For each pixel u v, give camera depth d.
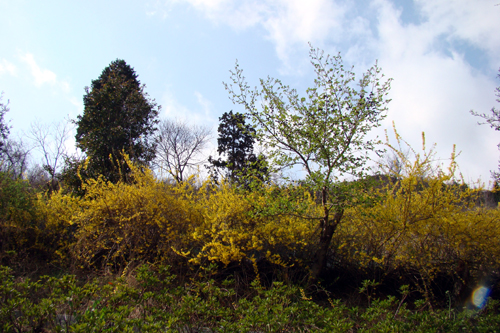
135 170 5.29
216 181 5.34
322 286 4.74
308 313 3.11
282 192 4.43
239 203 4.83
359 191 4.17
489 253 4.46
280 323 2.76
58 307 3.15
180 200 5.15
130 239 4.95
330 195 4.39
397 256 4.57
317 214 5.17
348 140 4.34
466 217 4.59
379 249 4.76
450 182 4.54
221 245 4.32
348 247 5.01
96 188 5.29
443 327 3.07
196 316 3.06
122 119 14.00
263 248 4.93
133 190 5.12
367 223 4.82
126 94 14.72
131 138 12.93
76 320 2.81
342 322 2.85
